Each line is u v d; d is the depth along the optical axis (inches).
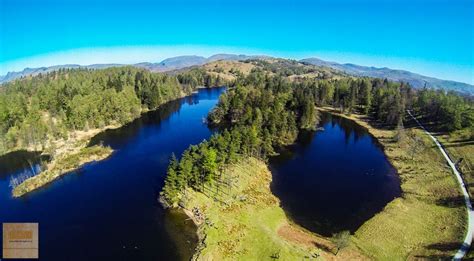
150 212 3459.6
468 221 3186.5
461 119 6156.5
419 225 3275.1
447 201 3678.6
